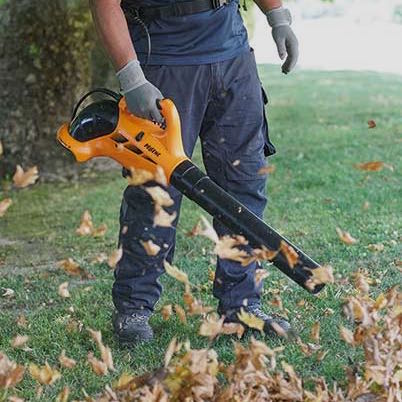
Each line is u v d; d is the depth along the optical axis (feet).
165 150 14.47
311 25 124.36
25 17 36.37
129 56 14.66
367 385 13.02
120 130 14.75
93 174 37.83
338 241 24.03
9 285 21.91
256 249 13.23
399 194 30.25
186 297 12.01
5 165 37.11
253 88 16.20
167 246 16.42
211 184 14.10
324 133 45.42
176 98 15.72
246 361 12.34
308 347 14.82
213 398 12.37
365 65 87.45
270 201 30.22
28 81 36.94
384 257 22.07
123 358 16.05
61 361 13.23
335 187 32.17
